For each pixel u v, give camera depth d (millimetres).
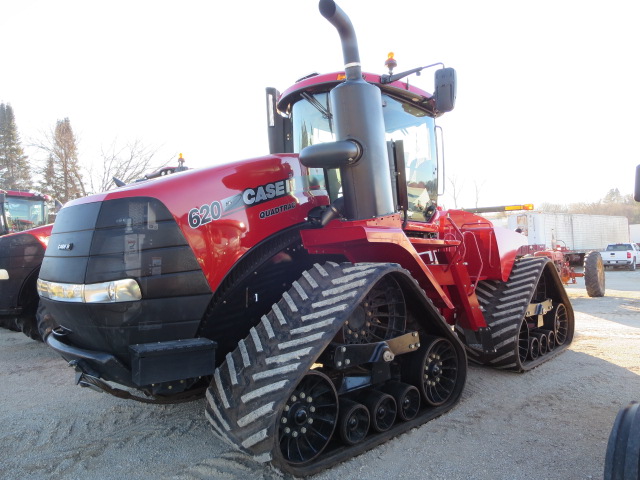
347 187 3283
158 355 2631
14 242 5855
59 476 2887
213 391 2861
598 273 11312
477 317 4648
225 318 3121
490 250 5055
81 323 2865
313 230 3215
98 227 2824
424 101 4340
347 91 3262
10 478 2867
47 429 3600
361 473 2855
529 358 5121
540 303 5344
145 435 3465
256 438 2525
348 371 3232
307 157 3137
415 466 2943
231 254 3027
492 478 2803
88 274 2787
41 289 3197
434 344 3723
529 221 19531
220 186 3061
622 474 1995
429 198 4520
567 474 2836
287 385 2578
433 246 4285
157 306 2779
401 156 3711
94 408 4039
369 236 3020
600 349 5898
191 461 3047
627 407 2197
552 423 3590
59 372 5223
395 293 3443
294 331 2805
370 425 3262
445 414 3766
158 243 2797
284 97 4086
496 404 3992
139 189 2848
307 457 2848
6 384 4766
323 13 3168
